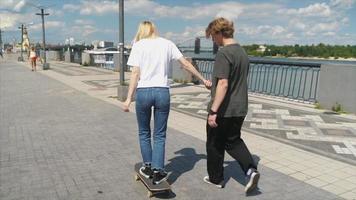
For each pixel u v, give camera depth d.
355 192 3.95
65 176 4.39
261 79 11.59
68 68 26.81
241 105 3.70
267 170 4.59
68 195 3.85
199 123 7.37
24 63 37.25
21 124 7.29
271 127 6.93
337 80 8.46
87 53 30.31
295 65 10.31
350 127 6.95
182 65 3.96
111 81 16.66
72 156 5.16
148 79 3.83
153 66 3.80
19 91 13.08
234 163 4.83
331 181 4.25
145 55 3.81
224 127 3.76
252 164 3.81
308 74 9.95
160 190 3.72
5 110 8.99
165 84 3.87
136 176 4.23
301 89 10.20
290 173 4.49
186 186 4.09
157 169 3.85
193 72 4.00
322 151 5.40
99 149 5.50
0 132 6.61
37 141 5.96
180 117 7.98
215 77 3.59
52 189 4.00
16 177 4.36
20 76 20.02
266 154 5.24
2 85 15.21
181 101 10.29
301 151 5.40
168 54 3.88
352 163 4.88
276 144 5.77
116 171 4.55
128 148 5.55
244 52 3.71
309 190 3.99
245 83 3.74
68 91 12.89
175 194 3.88
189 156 5.16
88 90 13.16
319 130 6.70
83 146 5.66
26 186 4.09
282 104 9.57
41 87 14.30
